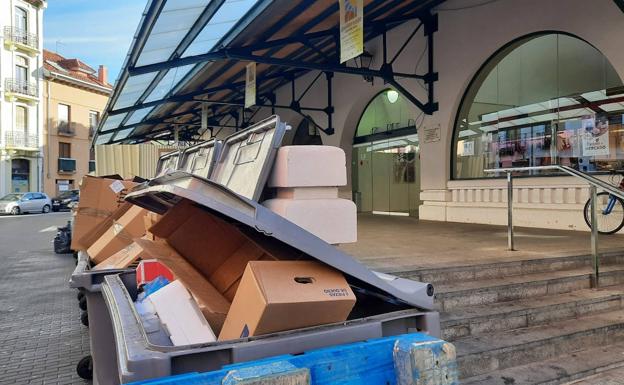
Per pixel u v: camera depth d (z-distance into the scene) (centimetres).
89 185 610
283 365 150
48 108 3522
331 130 1418
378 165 1316
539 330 379
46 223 2025
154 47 778
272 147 242
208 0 613
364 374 172
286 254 209
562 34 785
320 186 237
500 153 900
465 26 934
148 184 260
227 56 816
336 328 183
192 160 452
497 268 458
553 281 445
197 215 246
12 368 375
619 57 686
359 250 565
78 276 303
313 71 1473
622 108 705
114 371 302
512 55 871
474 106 948
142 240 261
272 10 771
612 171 710
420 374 166
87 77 4112
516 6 834
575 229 759
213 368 159
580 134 768
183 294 225
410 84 1071
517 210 852
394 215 1248
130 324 187
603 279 473
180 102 1355
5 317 523
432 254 524
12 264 893
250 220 180
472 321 366
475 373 327
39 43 3403
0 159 3109
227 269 235
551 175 802
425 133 1040
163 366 150
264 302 172
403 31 1086
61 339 446
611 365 347
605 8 701
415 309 213
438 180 1012
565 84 788
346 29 654
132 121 1642
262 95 1712
